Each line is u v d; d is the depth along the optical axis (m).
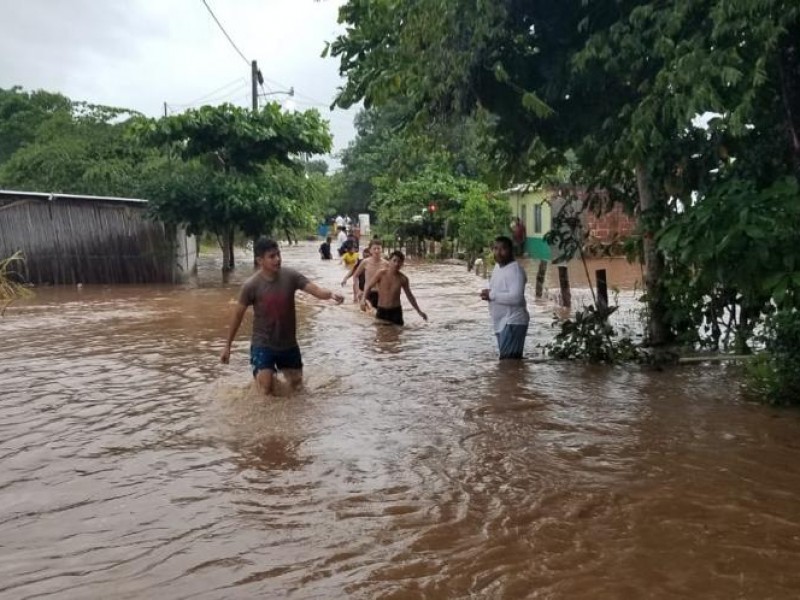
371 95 8.15
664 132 7.34
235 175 23.77
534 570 3.96
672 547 4.19
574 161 9.98
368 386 8.20
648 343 10.12
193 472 5.53
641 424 6.57
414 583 3.85
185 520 4.67
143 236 22.45
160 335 11.94
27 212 21.53
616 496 4.93
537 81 7.83
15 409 7.34
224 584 3.86
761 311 8.73
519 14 7.25
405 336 11.62
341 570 3.99
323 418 6.93
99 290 20.36
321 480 5.33
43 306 16.23
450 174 35.69
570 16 7.41
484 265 23.48
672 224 6.86
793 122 6.36
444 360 9.66
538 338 11.39
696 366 8.95
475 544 4.28
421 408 7.25
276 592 3.78
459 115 7.80
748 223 6.05
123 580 3.91
